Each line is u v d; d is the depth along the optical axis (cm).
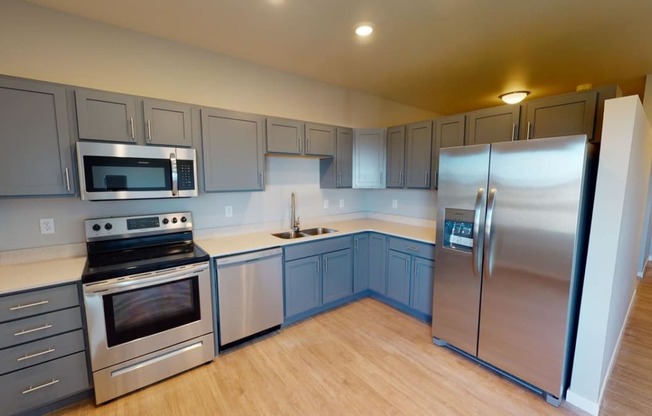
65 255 218
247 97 294
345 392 202
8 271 187
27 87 176
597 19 200
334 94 359
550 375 190
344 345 257
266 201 321
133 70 236
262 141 278
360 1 186
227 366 229
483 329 222
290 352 247
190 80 262
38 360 170
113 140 203
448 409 187
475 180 218
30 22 198
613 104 171
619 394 199
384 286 334
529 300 196
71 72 213
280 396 198
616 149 171
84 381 185
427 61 279
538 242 189
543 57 265
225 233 295
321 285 307
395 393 201
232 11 201
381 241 333
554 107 233
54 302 172
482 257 217
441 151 239
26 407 169
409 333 277
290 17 207
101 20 218
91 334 181
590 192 191
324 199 375
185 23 219
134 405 189
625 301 274
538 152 185
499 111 261
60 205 215
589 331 183
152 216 245
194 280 219
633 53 254
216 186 253
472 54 262
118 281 187
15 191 176
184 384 209
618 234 172
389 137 355
